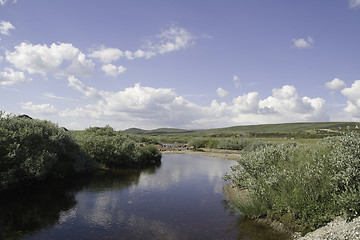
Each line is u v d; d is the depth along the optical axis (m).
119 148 21.48
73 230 7.96
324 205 7.59
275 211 8.61
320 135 77.56
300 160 9.90
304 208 7.73
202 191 14.06
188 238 7.73
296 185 8.40
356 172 7.22
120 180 16.06
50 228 8.02
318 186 8.13
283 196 8.46
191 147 51.12
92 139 21.41
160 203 11.39
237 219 9.46
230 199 12.41
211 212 10.33
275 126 144.00
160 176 18.31
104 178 16.45
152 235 7.88
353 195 6.69
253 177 11.34
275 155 11.30
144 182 15.82
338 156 8.04
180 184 15.77
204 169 22.77
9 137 11.87
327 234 6.32
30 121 14.91
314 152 10.00
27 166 11.82
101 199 11.55
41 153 13.02
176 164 26.12
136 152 23.34
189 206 11.11
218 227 8.66
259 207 9.24
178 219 9.40
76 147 18.05
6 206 9.74
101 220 8.95
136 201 11.52
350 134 9.09
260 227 8.51
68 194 12.03
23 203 10.23
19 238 7.16
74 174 16.88
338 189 7.54
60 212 9.52
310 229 7.44
